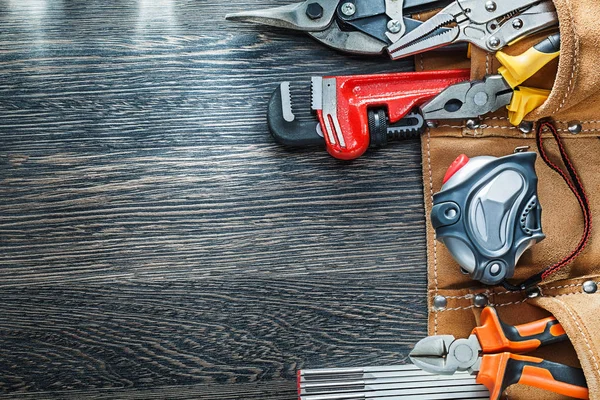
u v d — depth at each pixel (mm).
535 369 806
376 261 945
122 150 972
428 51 975
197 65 992
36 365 924
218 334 930
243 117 980
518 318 905
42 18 1001
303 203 958
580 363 794
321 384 880
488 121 941
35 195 960
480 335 825
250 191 961
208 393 921
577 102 873
